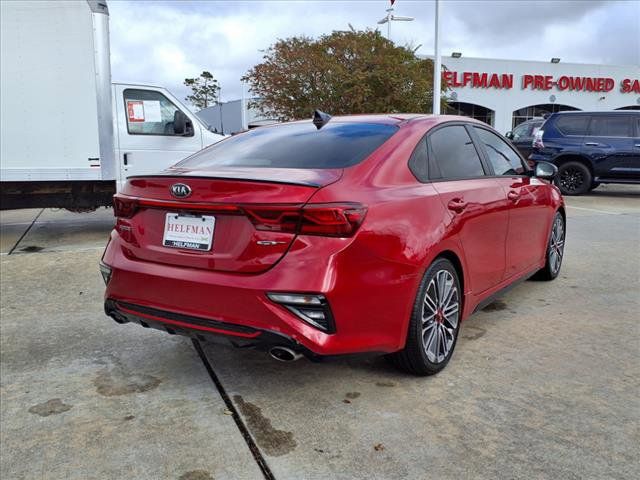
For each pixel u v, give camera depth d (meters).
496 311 4.52
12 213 10.77
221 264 2.79
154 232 3.07
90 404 3.07
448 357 3.43
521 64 34.56
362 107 18.42
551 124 13.15
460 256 3.44
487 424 2.78
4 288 5.36
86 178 7.60
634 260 6.30
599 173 12.67
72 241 7.81
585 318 4.34
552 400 3.02
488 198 3.81
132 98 8.36
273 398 3.10
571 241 7.39
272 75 18.72
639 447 2.57
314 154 3.25
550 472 2.39
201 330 2.85
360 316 2.75
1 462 2.54
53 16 7.29
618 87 36.31
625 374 3.33
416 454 2.54
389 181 3.07
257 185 2.72
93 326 4.31
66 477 2.43
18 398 3.15
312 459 2.52
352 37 18.70
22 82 7.29
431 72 19.91
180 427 2.82
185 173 3.13
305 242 2.64
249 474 2.43
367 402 3.03
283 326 2.63
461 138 3.94
